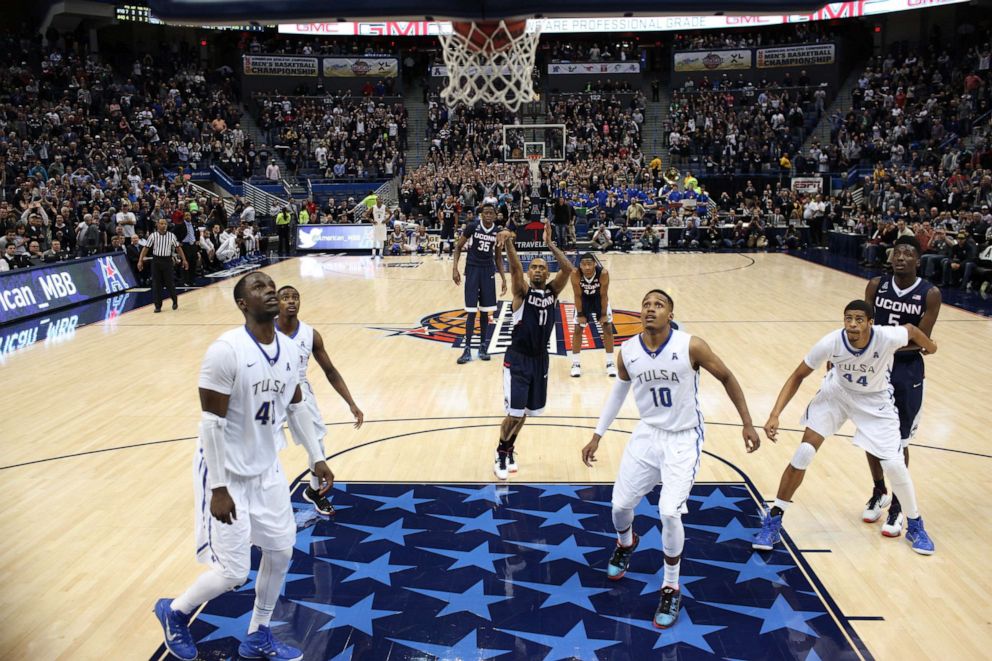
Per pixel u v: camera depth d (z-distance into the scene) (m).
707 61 33.38
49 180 20.11
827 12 30.53
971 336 11.16
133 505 5.74
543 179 26.50
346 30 33.22
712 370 4.26
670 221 25.09
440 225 25.69
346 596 4.45
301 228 25.25
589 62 34.00
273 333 3.81
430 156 30.20
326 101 32.00
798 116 30.22
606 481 6.09
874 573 4.66
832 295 15.01
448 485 6.04
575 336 9.22
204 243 19.34
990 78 27.14
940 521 5.34
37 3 29.59
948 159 24.16
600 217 25.34
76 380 9.27
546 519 5.43
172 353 10.66
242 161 28.47
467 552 4.96
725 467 6.32
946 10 31.70
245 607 4.35
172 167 26.80
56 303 14.23
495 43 8.07
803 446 4.92
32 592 4.52
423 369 9.68
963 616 4.19
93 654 3.93
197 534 3.76
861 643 3.96
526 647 3.95
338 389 5.40
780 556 4.88
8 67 26.30
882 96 29.69
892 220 19.19
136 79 29.39
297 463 6.50
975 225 16.30
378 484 6.06
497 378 9.22
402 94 33.88
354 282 17.88
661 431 4.38
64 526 5.39
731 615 4.23
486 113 31.91
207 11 5.82
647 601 4.38
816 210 24.42
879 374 4.80
